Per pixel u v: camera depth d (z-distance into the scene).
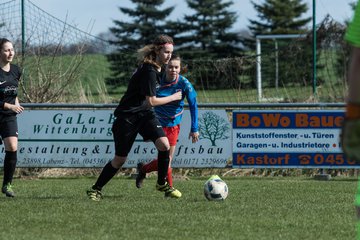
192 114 27.75
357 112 10.17
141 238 17.83
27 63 43.53
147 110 25.28
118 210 22.75
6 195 27.41
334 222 20.50
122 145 25.02
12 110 27.34
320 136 36.22
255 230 19.08
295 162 36.31
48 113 36.88
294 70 53.56
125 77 57.47
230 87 48.44
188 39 160.75
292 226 19.77
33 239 17.58
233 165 36.38
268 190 30.41
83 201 25.25
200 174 38.66
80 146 36.84
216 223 20.14
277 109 36.59
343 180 36.34
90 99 43.56
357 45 10.34
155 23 159.50
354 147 10.14
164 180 26.58
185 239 17.72
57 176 38.34
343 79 48.03
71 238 17.75
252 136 36.31
